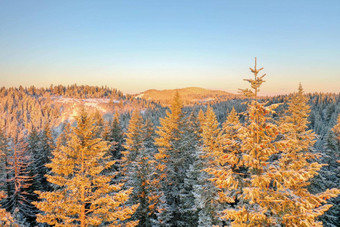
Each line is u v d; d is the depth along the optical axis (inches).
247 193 313.4
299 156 438.6
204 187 650.2
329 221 709.3
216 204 634.2
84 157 471.2
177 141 975.0
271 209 321.1
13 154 1122.7
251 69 345.4
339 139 932.6
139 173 812.6
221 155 383.6
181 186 871.1
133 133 1106.7
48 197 414.0
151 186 817.5
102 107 7608.3
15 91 7593.5
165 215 773.3
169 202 917.2
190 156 935.0
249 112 343.0
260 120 350.6
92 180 460.1
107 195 449.1
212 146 676.1
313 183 663.8
